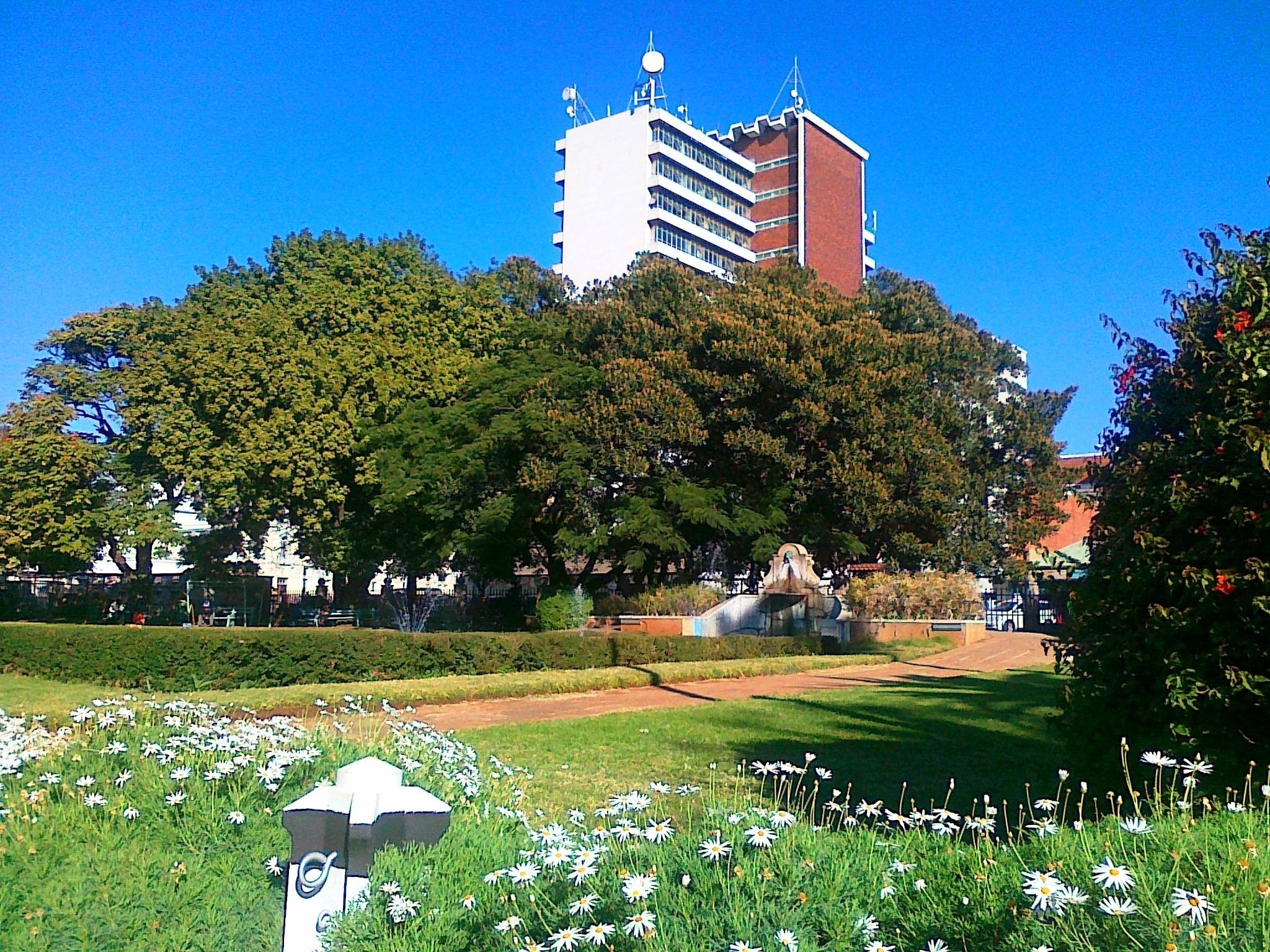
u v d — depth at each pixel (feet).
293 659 51.93
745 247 294.66
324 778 19.26
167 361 104.58
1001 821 23.84
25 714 34.22
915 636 93.76
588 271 277.44
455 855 15.23
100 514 113.60
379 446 104.37
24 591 142.51
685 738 36.06
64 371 117.29
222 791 18.49
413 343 110.52
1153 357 21.57
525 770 27.43
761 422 97.96
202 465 101.24
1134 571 19.36
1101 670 20.39
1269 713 17.83
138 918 14.08
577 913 11.44
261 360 102.12
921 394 102.94
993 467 117.60
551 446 97.55
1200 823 13.67
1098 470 22.65
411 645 56.08
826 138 301.63
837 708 45.14
